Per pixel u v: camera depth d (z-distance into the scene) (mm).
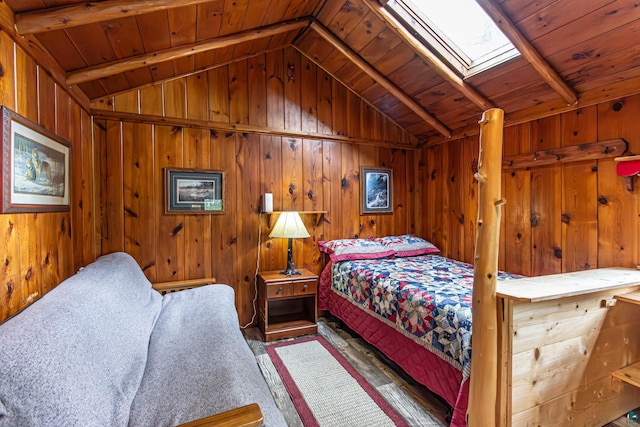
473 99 2771
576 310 1640
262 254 3197
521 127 2799
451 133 3488
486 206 1471
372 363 2445
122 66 2068
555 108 2490
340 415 1837
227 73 3006
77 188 2100
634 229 2096
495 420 1477
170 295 2326
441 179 3686
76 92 2096
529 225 2748
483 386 1446
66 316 1104
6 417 775
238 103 3047
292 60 3293
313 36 2996
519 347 1472
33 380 836
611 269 2086
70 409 862
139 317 1658
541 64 2168
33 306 1136
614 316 1788
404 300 2158
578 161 2398
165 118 2754
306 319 3156
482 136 1510
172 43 2156
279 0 2256
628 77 2047
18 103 1343
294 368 2365
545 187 2625
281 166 3260
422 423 1767
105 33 1726
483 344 1453
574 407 1658
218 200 2967
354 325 2822
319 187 3443
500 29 2043
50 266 1640
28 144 1395
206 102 2918
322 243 3422
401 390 2088
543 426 1560
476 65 2592
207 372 1281
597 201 2293
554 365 1584
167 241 2807
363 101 3646
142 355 1390
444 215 3648
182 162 2846
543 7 1899
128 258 2182
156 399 1109
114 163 2615
